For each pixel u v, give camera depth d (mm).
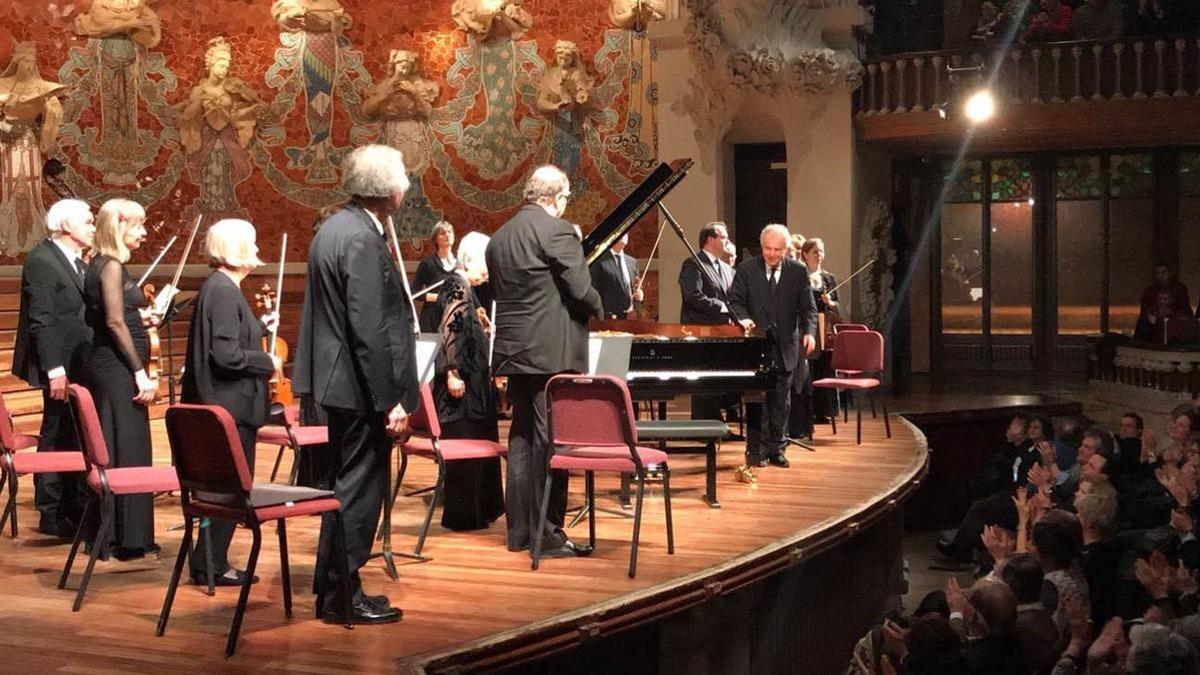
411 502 7000
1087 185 16984
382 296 4379
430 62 14133
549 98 13898
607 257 9203
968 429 12969
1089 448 8336
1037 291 17250
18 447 6059
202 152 13641
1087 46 14344
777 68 13719
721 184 14148
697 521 6387
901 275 16484
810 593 7133
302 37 13812
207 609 4746
